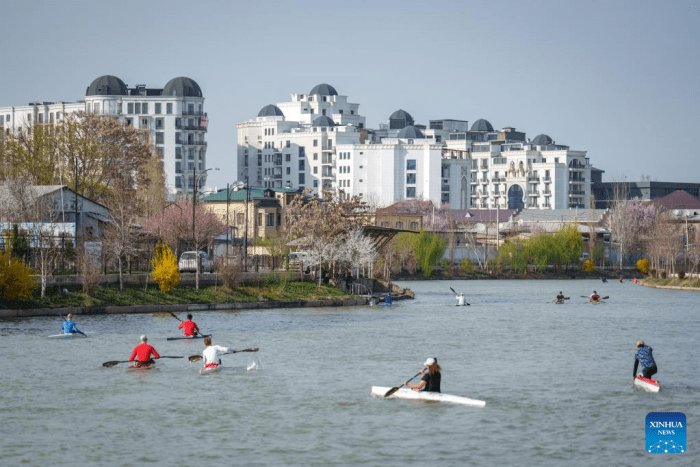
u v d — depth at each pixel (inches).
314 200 5782.5
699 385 2524.6
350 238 5516.7
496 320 4421.8
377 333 3698.3
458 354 3117.6
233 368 2738.7
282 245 6195.9
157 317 4062.5
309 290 5157.5
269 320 4116.6
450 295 6466.5
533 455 1820.9
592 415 2142.0
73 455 1807.3
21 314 3885.3
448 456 1811.0
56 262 4503.0
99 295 4205.2
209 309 4503.0
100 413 2138.3
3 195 5354.3
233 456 1806.1
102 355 2930.6
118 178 7460.6
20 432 1971.0
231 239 7647.6
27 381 2496.3
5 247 4266.7
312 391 2396.7
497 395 2367.1
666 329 4067.4
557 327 4101.9
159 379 2546.8
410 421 2076.8
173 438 1931.6
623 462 1780.3
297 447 1868.8
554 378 2625.5
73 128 7298.2
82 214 5718.5
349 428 2012.8
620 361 2977.4
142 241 5472.4
